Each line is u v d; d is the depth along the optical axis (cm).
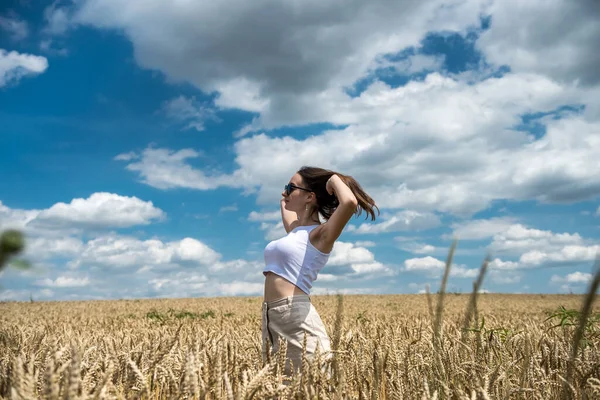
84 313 1969
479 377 268
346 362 278
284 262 337
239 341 457
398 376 281
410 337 542
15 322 1154
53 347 204
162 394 264
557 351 357
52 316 1664
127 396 237
